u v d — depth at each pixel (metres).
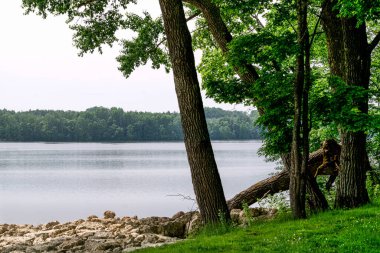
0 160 107.12
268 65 12.58
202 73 19.97
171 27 13.09
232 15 17.61
